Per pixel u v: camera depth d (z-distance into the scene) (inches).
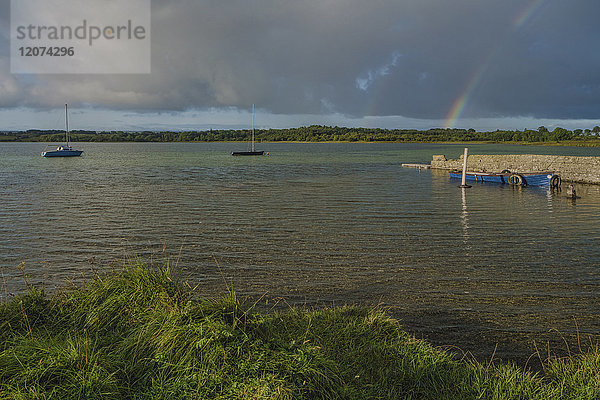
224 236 656.4
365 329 257.3
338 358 219.3
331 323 265.7
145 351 189.8
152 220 791.7
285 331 249.8
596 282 436.1
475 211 888.9
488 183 1466.5
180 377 170.7
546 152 3905.0
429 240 624.4
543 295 399.5
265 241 622.8
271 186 1396.4
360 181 1562.5
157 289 231.6
